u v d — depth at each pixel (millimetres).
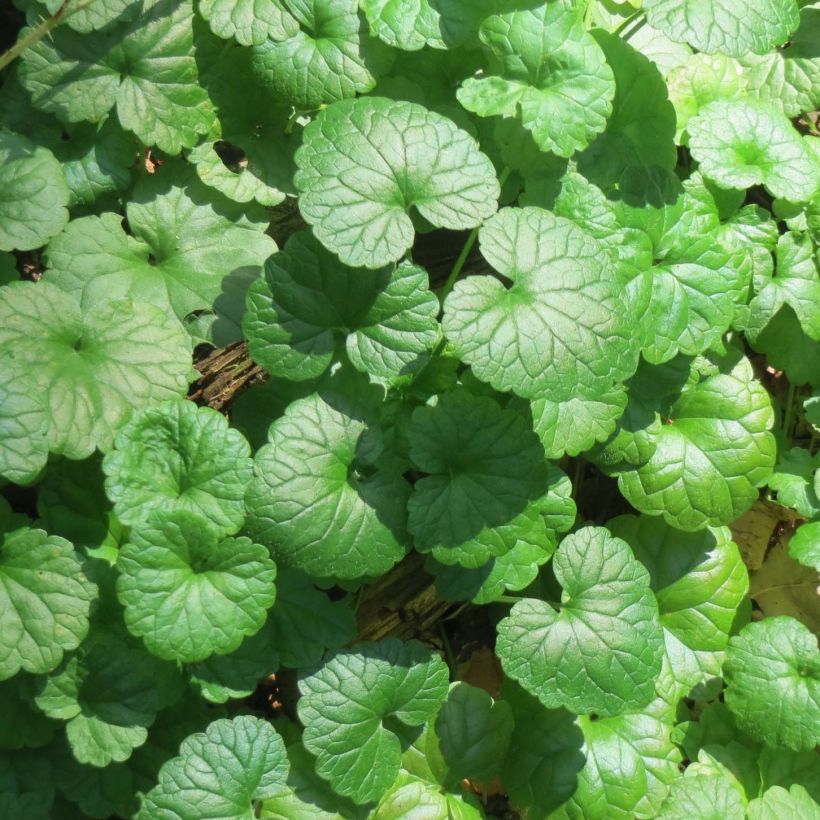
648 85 396
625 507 442
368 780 366
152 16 369
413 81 394
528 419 375
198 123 377
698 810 395
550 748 395
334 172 347
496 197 355
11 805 350
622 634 374
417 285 355
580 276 355
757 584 461
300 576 370
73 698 348
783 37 382
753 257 419
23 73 364
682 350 391
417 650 376
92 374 346
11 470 329
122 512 339
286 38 370
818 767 417
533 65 372
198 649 340
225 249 381
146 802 345
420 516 357
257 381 394
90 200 375
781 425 455
